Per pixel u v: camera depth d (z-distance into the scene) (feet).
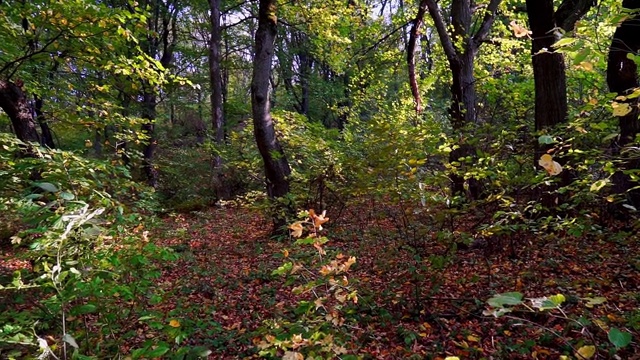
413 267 15.37
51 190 7.30
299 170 34.40
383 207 20.39
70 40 17.94
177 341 7.57
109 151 26.91
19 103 20.33
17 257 8.29
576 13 19.54
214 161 48.14
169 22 60.64
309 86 76.89
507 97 35.50
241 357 12.60
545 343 11.59
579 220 12.91
